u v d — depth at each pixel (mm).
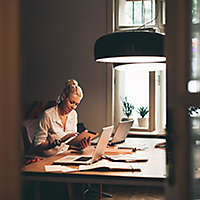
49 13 4988
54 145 3102
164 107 4918
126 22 5043
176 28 518
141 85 5031
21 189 493
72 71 4957
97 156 2631
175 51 519
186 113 517
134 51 2395
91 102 4891
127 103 4961
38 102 4516
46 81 5027
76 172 2277
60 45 4980
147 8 4977
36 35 5031
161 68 3238
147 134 4715
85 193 4125
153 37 2424
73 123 3590
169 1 520
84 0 4902
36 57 5031
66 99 3375
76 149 3109
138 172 2305
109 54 2467
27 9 4992
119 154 3016
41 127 3277
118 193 4387
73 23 4945
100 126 4867
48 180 2264
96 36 4883
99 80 4875
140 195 4309
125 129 3646
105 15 4844
